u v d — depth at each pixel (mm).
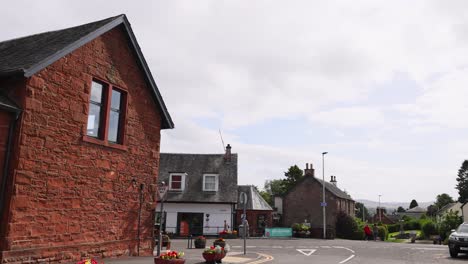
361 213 112125
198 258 15867
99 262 12109
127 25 14445
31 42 13891
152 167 15852
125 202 14336
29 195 10805
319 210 47812
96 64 13352
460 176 98125
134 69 15211
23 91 10867
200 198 37562
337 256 19031
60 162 11789
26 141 10789
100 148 13344
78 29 14047
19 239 10469
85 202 12609
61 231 11711
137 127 15180
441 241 36719
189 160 41469
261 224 41750
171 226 36875
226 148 41625
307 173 49906
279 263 15438
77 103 12477
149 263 12305
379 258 18219
